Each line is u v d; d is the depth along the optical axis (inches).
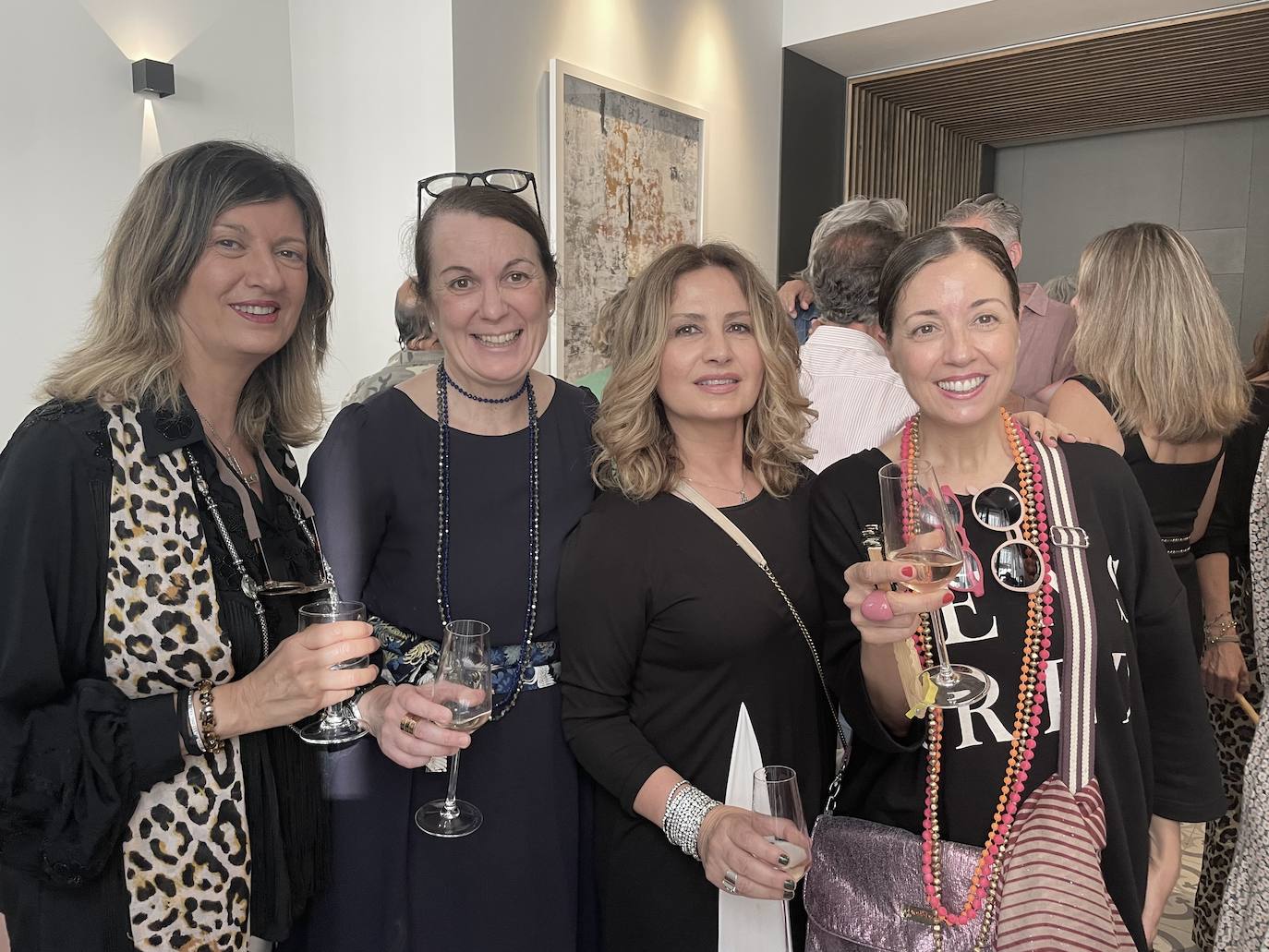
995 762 51.8
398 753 51.6
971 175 343.9
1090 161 341.7
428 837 57.9
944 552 48.7
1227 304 320.8
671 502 61.1
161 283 48.4
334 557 59.1
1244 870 57.7
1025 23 223.6
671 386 60.8
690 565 59.1
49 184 145.7
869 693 55.4
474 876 58.7
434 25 155.2
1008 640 52.3
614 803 59.9
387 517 61.1
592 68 180.7
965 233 54.1
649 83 195.3
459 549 60.8
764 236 235.8
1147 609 56.4
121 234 49.4
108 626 45.5
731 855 49.8
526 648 61.1
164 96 157.9
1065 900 47.8
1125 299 79.7
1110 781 51.6
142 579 46.3
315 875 56.0
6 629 43.0
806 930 60.0
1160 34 226.5
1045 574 52.3
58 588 44.4
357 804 57.9
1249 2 211.3
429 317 63.2
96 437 46.4
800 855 48.0
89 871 43.4
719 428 62.7
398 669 60.0
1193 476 82.5
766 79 231.6
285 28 175.8
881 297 57.1
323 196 176.2
